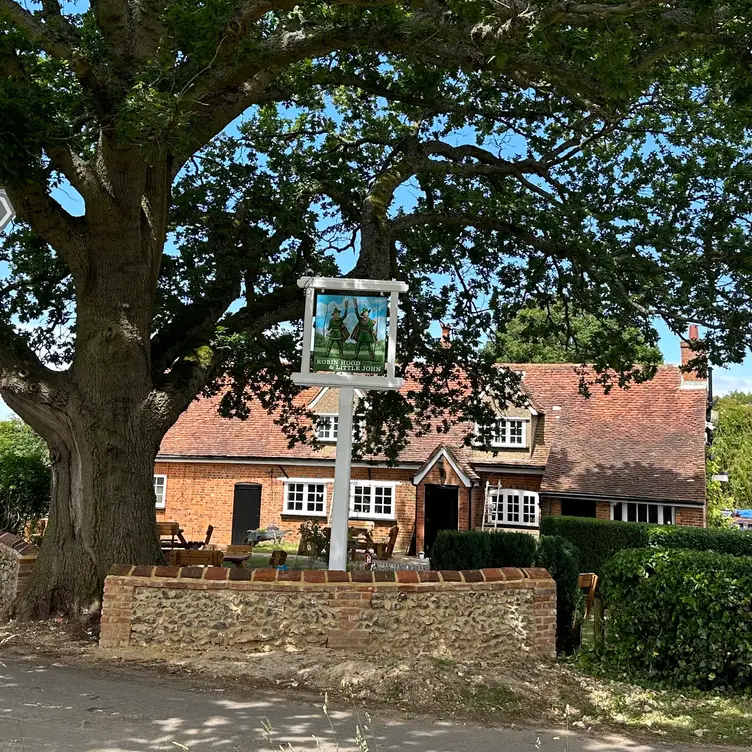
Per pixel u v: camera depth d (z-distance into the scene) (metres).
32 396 10.16
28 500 19.81
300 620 8.75
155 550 10.62
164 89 9.50
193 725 6.06
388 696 7.37
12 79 9.55
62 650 8.61
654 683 8.78
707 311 14.72
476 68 10.76
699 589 8.76
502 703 7.44
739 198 14.91
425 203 17.45
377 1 9.73
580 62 9.65
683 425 27.31
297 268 16.31
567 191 16.33
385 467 29.11
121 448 10.44
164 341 12.56
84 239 10.79
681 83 14.44
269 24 12.60
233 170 15.74
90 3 11.71
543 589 9.52
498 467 27.84
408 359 18.34
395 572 9.10
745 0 8.08
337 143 17.81
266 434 31.06
